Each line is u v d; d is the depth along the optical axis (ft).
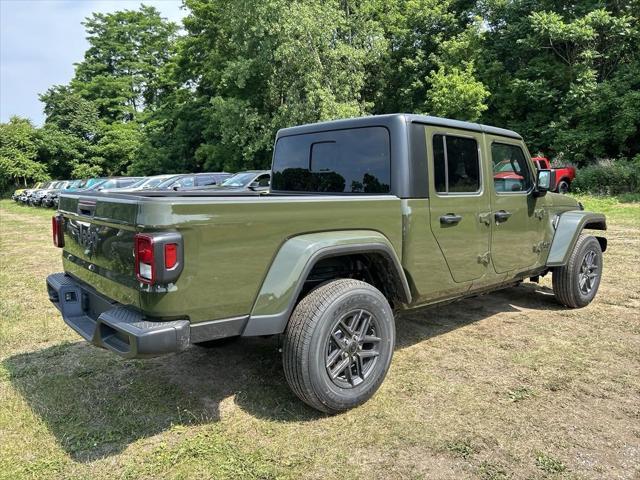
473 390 10.70
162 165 116.47
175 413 9.89
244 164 92.22
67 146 141.90
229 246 8.23
